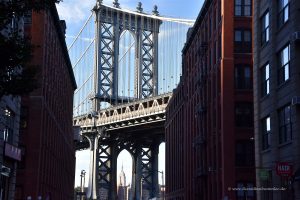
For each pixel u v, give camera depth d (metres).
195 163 71.12
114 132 142.12
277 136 32.47
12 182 40.94
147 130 140.62
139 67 144.25
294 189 28.77
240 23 55.66
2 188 37.91
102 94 138.38
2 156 36.12
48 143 64.19
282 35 31.92
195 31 74.50
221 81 55.12
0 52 15.44
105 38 141.62
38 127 56.03
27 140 55.69
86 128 138.88
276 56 33.28
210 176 60.09
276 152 32.31
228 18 55.69
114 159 147.50
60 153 82.50
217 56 58.53
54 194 72.94
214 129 59.06
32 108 56.34
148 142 153.38
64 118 90.19
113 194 145.50
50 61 64.88
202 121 66.06
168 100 117.56
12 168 41.22
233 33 55.44
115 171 147.25
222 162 53.31
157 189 152.88
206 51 65.62
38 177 55.34
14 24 31.17
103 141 147.75
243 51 55.31
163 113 119.31
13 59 15.82
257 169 36.06
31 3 16.08
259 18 37.78
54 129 72.06
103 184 145.62
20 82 16.19
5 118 37.12
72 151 117.00
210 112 61.88
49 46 63.34
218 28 58.50
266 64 35.88
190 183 75.88
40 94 56.56
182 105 88.44
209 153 61.59
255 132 37.34
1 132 35.12
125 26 145.00
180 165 89.62
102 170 146.38
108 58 141.62
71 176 114.62
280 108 32.19
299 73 29.06
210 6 63.94
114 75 140.38
